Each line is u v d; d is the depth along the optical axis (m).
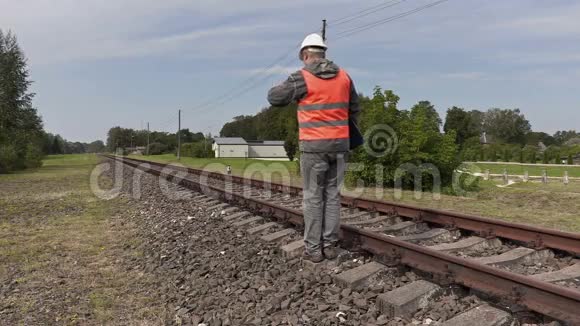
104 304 4.43
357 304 3.70
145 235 7.61
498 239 5.46
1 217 10.11
